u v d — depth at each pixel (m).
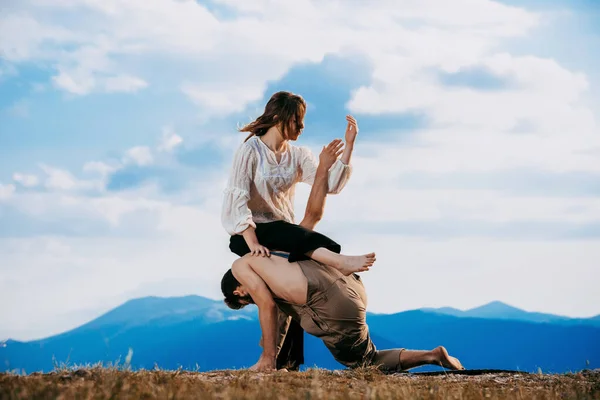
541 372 6.36
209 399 4.41
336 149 6.99
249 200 6.83
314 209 7.03
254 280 6.57
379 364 6.83
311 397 4.50
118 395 4.41
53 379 4.98
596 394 5.10
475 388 5.43
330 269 6.61
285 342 7.06
